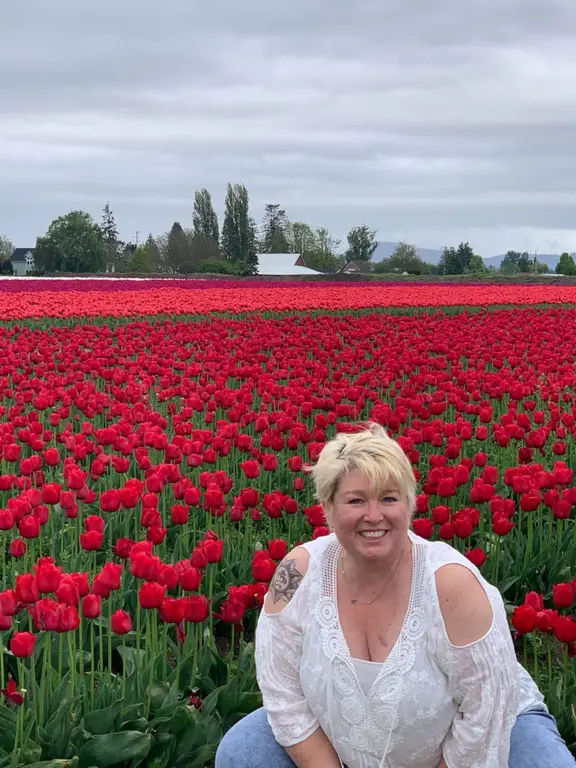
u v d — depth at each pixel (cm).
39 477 404
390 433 517
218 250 7031
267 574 265
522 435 474
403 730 186
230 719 254
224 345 972
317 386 635
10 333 1072
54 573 246
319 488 192
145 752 229
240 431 581
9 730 234
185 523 349
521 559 365
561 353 852
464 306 1697
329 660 189
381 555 185
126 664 274
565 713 252
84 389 607
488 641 182
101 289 2184
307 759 196
